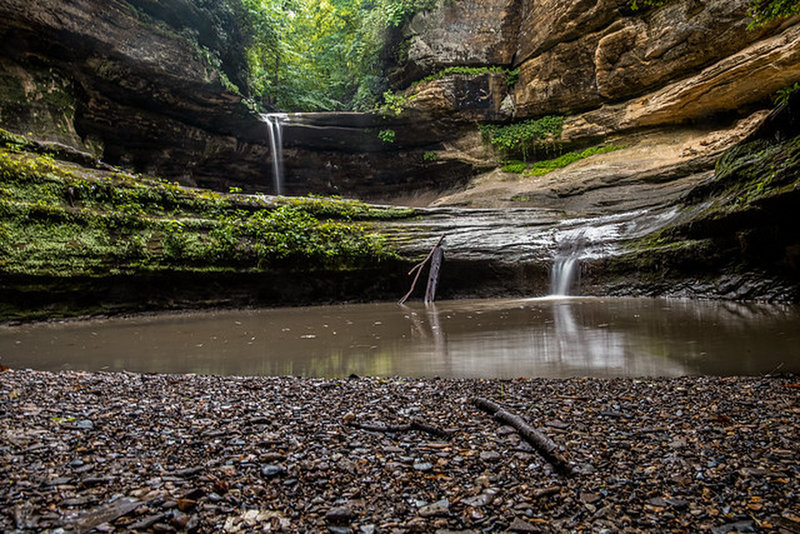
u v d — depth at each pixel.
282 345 5.46
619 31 16.38
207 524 1.48
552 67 18.48
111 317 9.02
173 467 1.86
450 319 7.66
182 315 9.30
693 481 1.75
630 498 1.64
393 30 21.06
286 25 23.44
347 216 12.85
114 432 2.21
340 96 26.08
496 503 1.62
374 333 6.30
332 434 2.22
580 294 11.19
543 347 4.84
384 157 21.61
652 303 8.45
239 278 10.80
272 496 1.66
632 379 3.31
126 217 9.62
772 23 12.99
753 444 2.04
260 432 2.25
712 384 3.06
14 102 11.94
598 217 12.92
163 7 14.02
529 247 12.47
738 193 8.07
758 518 1.51
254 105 17.92
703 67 15.03
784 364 3.65
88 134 14.67
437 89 19.55
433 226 13.13
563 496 1.67
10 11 11.21
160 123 15.85
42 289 8.34
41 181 8.87
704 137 14.93
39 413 2.42
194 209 10.91
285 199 12.35
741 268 8.35
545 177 18.23
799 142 7.21
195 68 14.93
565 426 2.32
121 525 1.45
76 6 12.20
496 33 19.77
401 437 2.21
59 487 1.67
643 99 16.61
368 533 1.45
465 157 20.42
